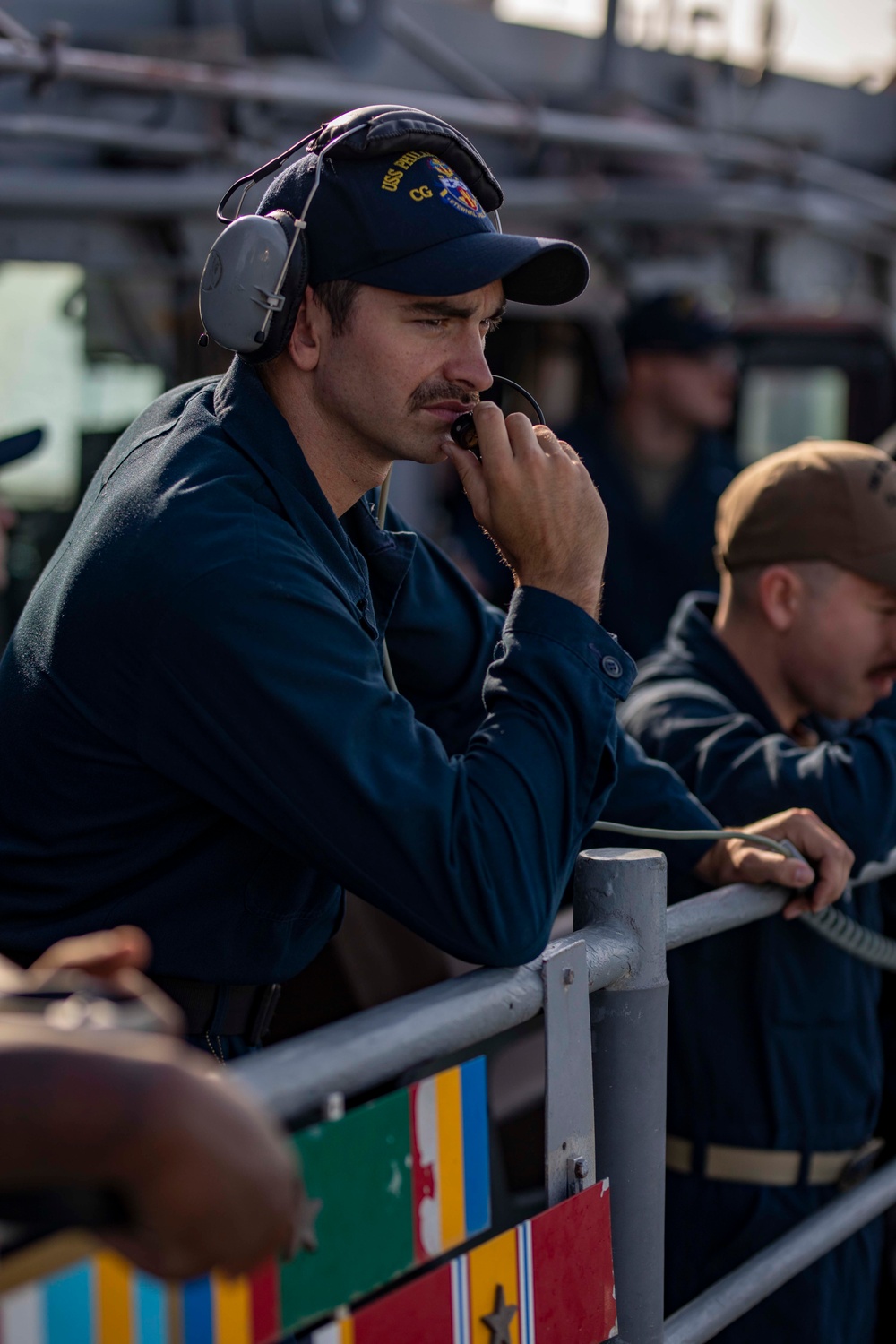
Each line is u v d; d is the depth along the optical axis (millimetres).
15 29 8289
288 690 3084
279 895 3533
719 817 5012
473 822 3152
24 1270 1800
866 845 4820
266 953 3561
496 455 3521
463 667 4582
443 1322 2807
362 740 3121
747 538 5312
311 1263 2490
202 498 3256
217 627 3082
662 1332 3625
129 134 8867
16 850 3498
